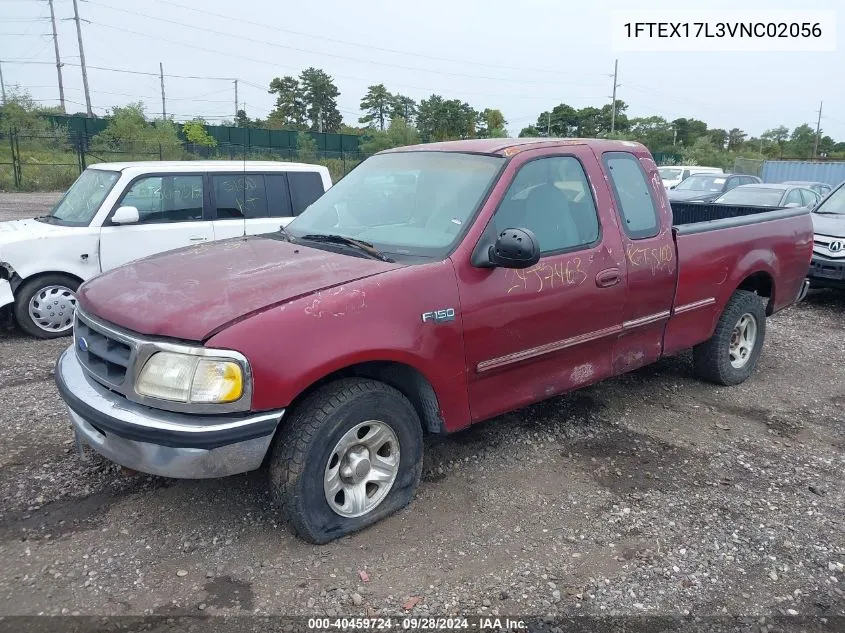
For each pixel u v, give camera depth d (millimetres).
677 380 5965
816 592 3150
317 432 3148
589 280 4176
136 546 3311
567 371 4293
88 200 7461
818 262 9273
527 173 4043
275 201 8195
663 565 3301
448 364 3566
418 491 3895
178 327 2955
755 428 5016
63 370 3553
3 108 34969
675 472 4258
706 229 5102
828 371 6461
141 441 2949
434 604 2969
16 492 3756
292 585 3057
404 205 4160
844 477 4277
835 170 32156
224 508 3646
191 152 36562
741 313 5582
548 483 4051
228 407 2918
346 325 3160
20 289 6863
